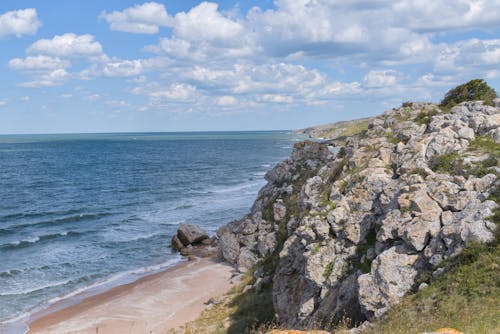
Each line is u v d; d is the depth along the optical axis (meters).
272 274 34.06
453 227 16.36
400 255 17.22
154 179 111.88
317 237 22.81
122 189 96.12
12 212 72.31
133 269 45.31
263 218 45.22
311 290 21.78
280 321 23.95
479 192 17.88
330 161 32.97
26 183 104.94
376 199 21.95
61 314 34.00
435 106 31.55
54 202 81.38
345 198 23.00
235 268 43.09
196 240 52.66
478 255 14.95
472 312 13.10
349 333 15.26
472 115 24.52
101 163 155.88
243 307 30.66
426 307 14.42
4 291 38.78
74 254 50.12
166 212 71.75
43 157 182.50
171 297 36.69
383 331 14.05
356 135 32.91
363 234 20.92
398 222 18.34
